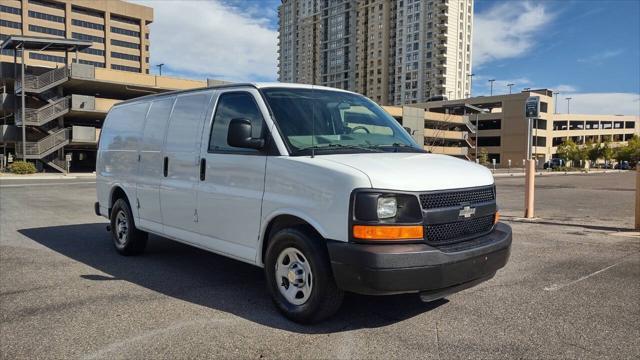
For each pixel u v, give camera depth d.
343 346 3.45
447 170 3.92
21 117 37.59
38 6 99.31
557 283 5.14
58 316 4.05
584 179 38.22
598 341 3.57
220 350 3.37
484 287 4.98
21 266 5.84
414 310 4.23
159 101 5.80
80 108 39.50
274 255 4.04
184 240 5.12
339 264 3.47
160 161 5.49
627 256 6.53
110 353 3.32
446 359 3.24
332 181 3.58
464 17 136.38
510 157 96.88
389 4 144.75
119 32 109.62
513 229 8.95
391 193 3.44
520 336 3.66
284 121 4.22
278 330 3.75
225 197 4.50
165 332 3.70
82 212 11.39
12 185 21.81
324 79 167.38
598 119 127.50
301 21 177.50
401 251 3.36
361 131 4.67
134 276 5.36
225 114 4.69
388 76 146.62
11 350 3.38
